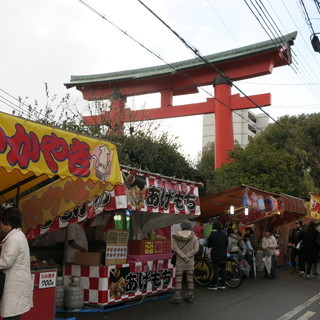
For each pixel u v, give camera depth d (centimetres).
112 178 564
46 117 1121
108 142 570
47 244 844
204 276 1027
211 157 3612
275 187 1966
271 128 3272
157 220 916
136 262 768
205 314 697
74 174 501
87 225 840
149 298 805
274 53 2262
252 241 1330
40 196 680
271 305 796
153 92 2819
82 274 710
